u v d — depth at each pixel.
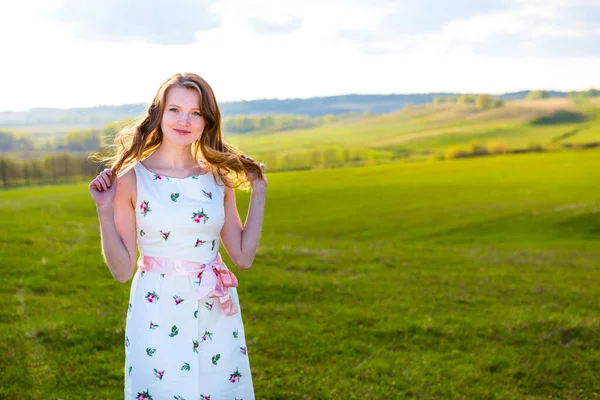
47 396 6.04
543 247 33.78
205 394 3.97
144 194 3.98
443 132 170.38
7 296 9.75
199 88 4.07
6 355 6.89
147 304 3.94
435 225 44.62
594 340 9.23
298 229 44.59
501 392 7.06
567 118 170.25
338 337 8.78
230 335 4.07
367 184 74.44
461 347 8.86
